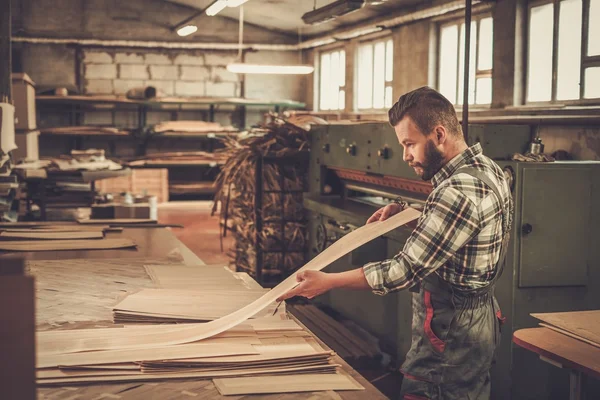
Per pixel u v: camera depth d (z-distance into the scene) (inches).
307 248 266.2
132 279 109.0
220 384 64.7
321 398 62.8
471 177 77.2
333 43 528.4
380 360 190.7
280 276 271.1
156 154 548.7
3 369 39.9
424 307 86.3
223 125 596.1
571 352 89.2
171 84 578.6
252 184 272.4
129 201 362.6
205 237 388.8
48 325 82.0
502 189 80.4
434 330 84.0
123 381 65.5
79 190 360.2
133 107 583.5
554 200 141.1
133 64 569.9
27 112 392.2
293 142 264.4
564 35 289.3
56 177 366.0
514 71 314.7
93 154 371.2
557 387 144.5
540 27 305.3
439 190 77.3
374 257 173.3
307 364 70.0
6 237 149.3
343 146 211.3
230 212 304.3
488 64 346.3
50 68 555.2
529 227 139.8
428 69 391.5
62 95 537.0
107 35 560.7
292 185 265.9
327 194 235.5
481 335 83.1
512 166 139.4
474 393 84.0
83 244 141.9
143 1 563.5
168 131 546.9
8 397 40.1
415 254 75.6
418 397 86.4
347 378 67.8
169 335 75.4
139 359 68.2
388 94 455.8
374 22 441.4
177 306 86.0
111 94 566.9
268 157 258.5
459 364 83.2
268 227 266.2
